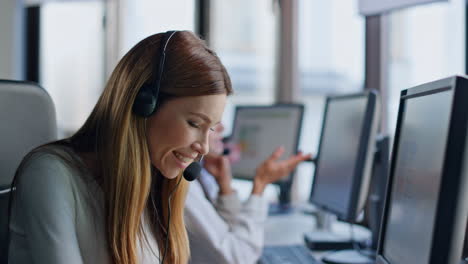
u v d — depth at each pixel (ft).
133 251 3.25
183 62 3.14
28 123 3.76
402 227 3.11
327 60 28.68
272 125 8.32
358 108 5.68
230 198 5.45
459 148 2.36
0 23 11.96
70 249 2.97
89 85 14.38
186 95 3.11
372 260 5.42
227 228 5.19
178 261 3.70
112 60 13.47
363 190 5.38
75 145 3.39
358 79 9.78
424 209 2.71
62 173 3.14
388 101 8.57
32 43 13.56
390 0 7.89
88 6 13.87
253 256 5.16
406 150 3.24
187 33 3.31
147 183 3.26
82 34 14.15
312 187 6.79
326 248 6.05
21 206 3.06
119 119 3.18
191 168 3.58
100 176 3.30
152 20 12.70
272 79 10.98
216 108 3.17
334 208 5.91
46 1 12.72
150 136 3.24
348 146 5.82
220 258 4.94
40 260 2.91
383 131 8.27
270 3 10.87
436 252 2.38
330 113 6.60
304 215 8.10
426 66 8.54
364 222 6.72
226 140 9.14
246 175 8.59
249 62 27.68
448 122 2.40
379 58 8.64
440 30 7.68
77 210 3.20
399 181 3.32
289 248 5.86
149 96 3.11
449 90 2.52
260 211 5.47
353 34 9.28
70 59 14.26
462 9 7.31
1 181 3.60
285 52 10.59
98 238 3.25
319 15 28.09
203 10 12.19
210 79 3.12
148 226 3.61
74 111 14.56
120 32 13.38
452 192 2.36
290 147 7.93
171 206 3.67
